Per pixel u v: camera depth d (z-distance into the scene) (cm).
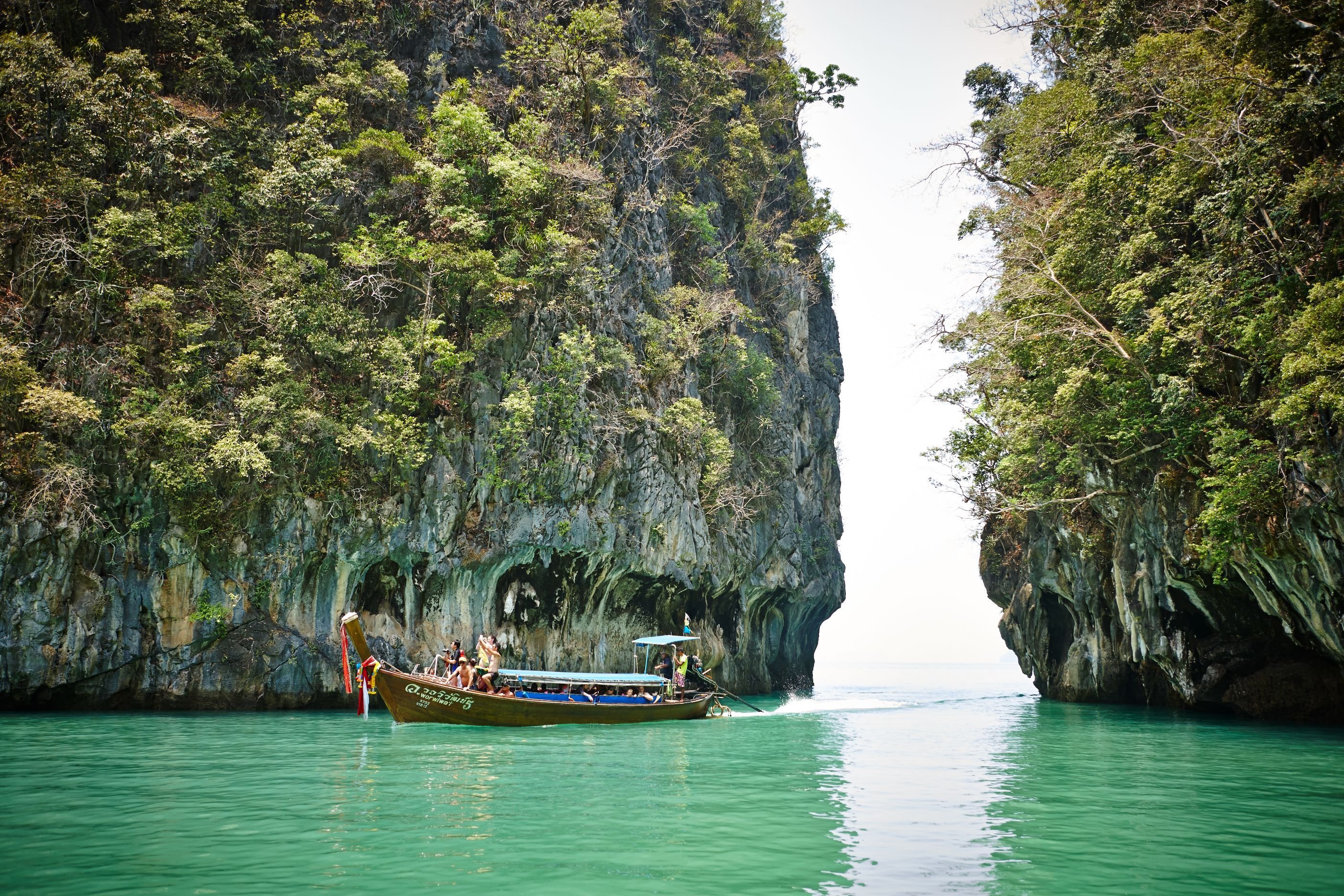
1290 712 2533
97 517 2427
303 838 919
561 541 3152
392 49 3416
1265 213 2048
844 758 1628
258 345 2783
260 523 2653
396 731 1975
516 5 3756
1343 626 2148
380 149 3145
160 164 2800
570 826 988
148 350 2659
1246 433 2112
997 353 2764
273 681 2628
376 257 2922
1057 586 3525
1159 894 741
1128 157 2470
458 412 3038
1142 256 2431
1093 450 2767
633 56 4072
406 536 2845
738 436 4356
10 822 989
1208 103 2192
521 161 3216
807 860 845
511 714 2114
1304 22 1972
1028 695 4634
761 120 5091
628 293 3678
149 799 1131
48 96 2653
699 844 904
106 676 2464
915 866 825
